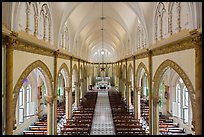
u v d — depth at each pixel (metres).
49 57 15.16
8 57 8.94
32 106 22.84
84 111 23.98
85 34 30.62
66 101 22.34
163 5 13.82
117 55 42.62
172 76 22.95
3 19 8.92
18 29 9.92
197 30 8.46
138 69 20.97
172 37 11.89
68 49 22.03
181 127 19.72
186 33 9.78
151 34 16.23
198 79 8.59
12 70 9.10
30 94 22.88
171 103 23.30
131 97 28.55
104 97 39.34
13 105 9.59
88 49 43.81
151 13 15.96
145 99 31.86
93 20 24.77
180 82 21.36
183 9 10.67
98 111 26.78
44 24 14.29
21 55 10.38
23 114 20.42
